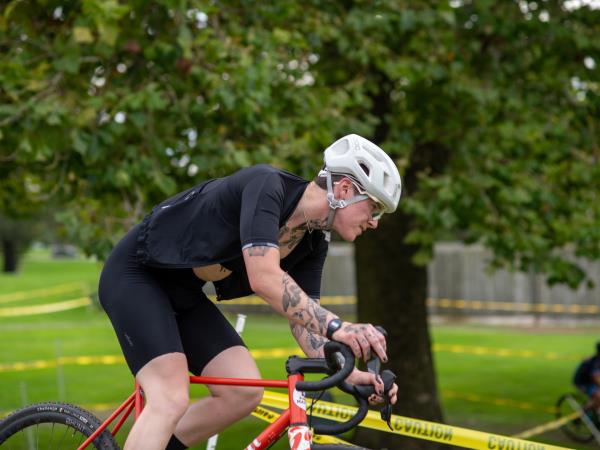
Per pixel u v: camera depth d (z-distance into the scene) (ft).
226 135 39.32
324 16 44.24
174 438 19.43
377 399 17.03
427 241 45.47
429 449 52.60
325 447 17.60
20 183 50.24
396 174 17.17
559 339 119.75
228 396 19.12
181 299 19.11
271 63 38.68
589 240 52.39
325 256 19.27
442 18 44.91
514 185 48.47
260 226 16.60
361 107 48.91
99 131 34.60
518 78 51.06
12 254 299.79
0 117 34.27
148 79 37.27
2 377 79.82
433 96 48.47
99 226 35.58
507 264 51.72
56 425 21.75
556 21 48.19
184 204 18.33
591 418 58.34
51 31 36.83
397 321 55.57
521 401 71.82
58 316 152.05
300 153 39.40
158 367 17.76
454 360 97.45
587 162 50.98
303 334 19.40
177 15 36.76
